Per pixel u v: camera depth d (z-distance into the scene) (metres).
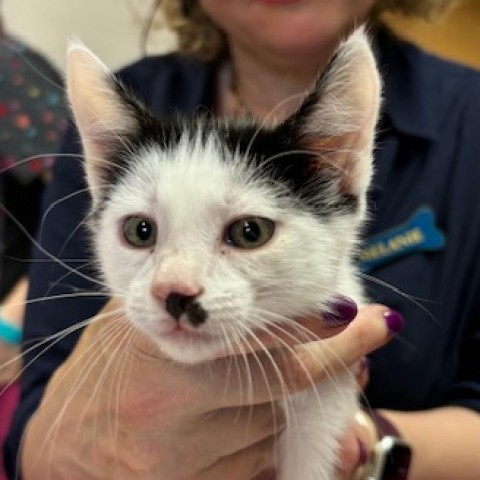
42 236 0.23
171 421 0.16
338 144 0.17
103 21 0.41
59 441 0.17
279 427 0.18
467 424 0.21
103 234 0.17
